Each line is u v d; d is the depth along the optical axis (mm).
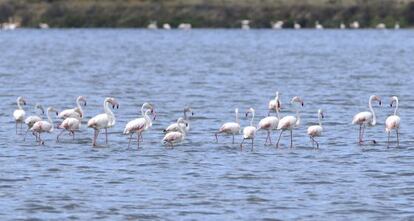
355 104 42969
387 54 79312
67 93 47594
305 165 27812
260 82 54125
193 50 85125
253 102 43562
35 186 25109
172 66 67062
